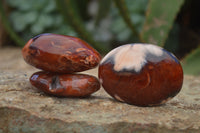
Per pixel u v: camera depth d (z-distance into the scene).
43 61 0.36
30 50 0.36
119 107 0.36
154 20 0.53
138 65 0.36
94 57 0.37
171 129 0.34
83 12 0.92
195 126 0.34
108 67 0.37
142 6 0.97
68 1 0.60
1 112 0.34
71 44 0.36
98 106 0.36
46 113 0.34
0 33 1.07
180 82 0.36
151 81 0.35
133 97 0.36
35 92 0.38
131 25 0.58
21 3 1.07
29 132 0.34
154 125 0.34
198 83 0.51
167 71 0.36
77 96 0.37
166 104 0.38
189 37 1.01
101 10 0.83
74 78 0.37
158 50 0.36
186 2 0.98
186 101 0.41
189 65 0.60
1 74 0.43
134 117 0.34
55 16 1.05
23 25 1.05
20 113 0.34
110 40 0.94
